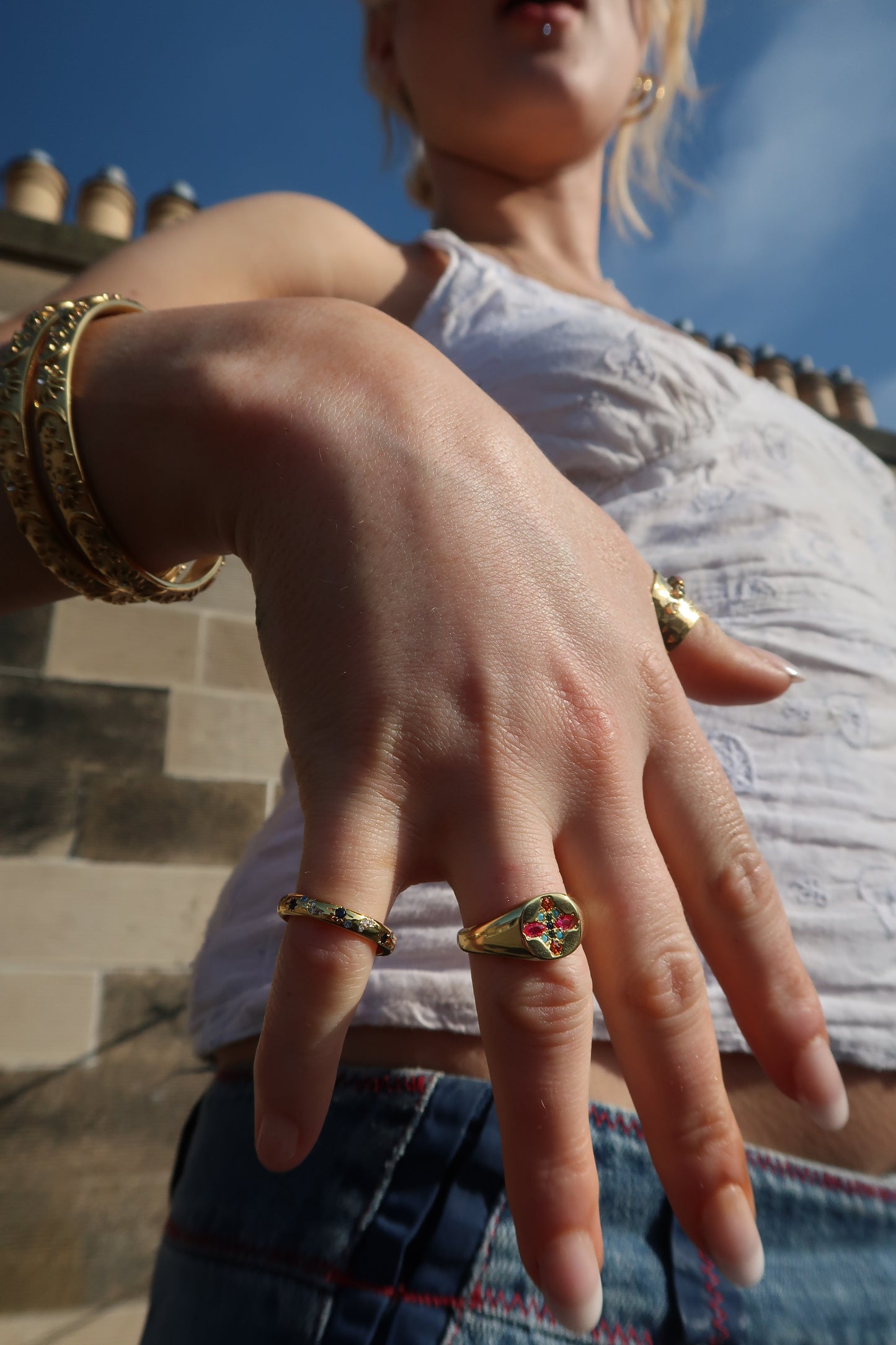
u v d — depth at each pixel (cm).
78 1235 84
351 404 18
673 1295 20
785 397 36
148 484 19
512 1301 19
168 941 97
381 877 15
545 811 15
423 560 16
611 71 42
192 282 28
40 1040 89
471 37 40
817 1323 20
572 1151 14
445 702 15
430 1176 20
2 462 20
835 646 29
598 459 31
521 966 14
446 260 36
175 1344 21
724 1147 15
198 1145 24
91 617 106
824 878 25
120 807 100
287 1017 14
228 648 111
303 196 33
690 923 18
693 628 21
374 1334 18
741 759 26
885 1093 24
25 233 118
